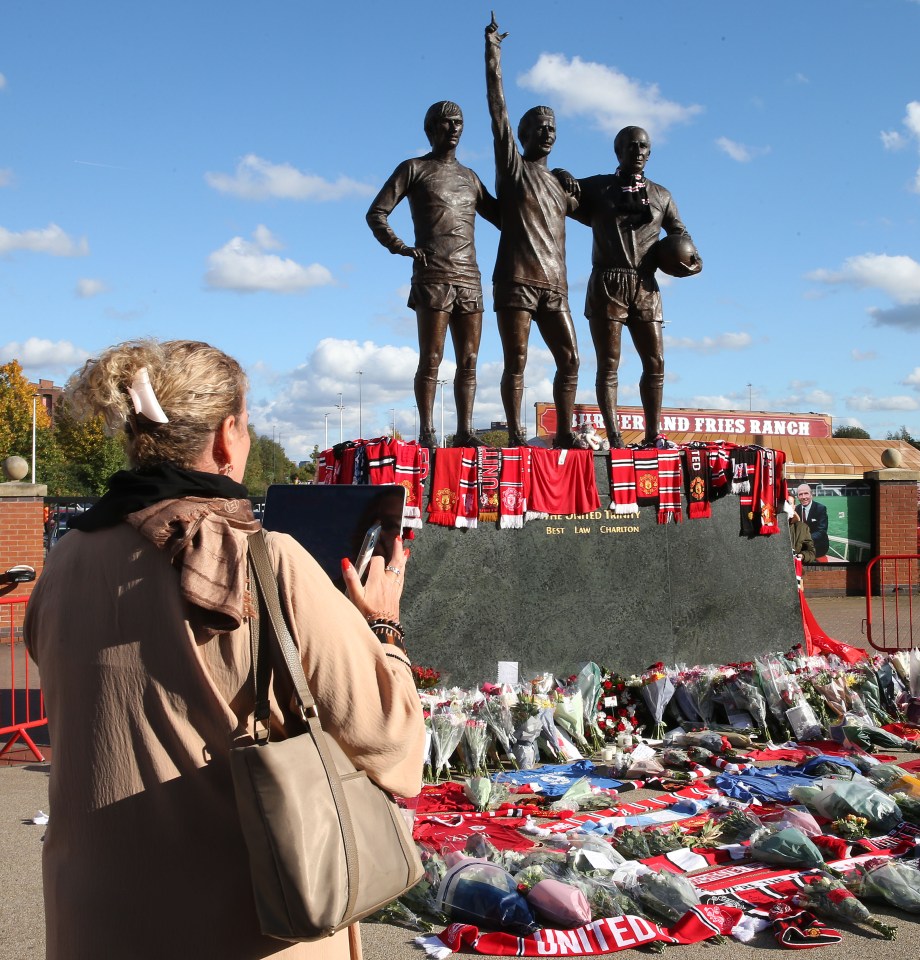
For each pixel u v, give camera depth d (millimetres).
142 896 1564
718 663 8266
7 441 42906
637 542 8031
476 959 3795
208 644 1598
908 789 5805
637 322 8664
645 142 8367
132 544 1643
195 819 1569
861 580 18156
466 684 7223
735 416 25672
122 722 1583
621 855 4809
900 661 8156
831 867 4613
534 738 6781
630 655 7895
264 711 1588
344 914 1512
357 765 1662
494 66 7738
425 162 7691
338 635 1647
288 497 2482
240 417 1846
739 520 8586
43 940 3941
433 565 7199
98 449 38344
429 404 7691
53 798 1657
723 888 4441
